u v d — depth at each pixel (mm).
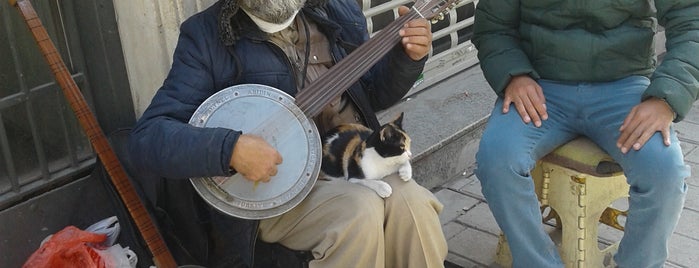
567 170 2857
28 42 2789
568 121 2863
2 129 2768
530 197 2734
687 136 4254
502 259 3197
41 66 2838
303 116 2426
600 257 3010
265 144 2311
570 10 2797
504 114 2828
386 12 4000
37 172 2902
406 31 2535
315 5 2623
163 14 2961
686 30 2709
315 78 2621
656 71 2682
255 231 2518
